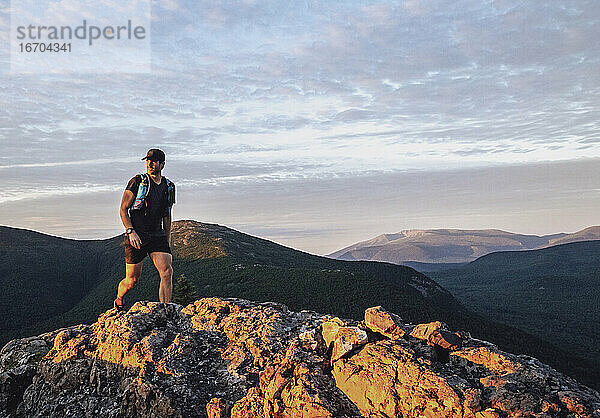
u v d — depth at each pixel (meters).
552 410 5.34
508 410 5.40
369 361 6.33
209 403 6.33
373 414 5.90
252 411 6.14
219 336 7.77
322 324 7.19
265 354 6.98
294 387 6.16
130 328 7.66
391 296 95.56
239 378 6.74
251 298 98.25
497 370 6.10
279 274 115.31
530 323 152.50
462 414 5.47
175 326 8.20
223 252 157.88
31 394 7.60
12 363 8.18
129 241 8.42
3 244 174.62
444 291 151.75
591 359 102.69
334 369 6.58
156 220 8.66
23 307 121.12
